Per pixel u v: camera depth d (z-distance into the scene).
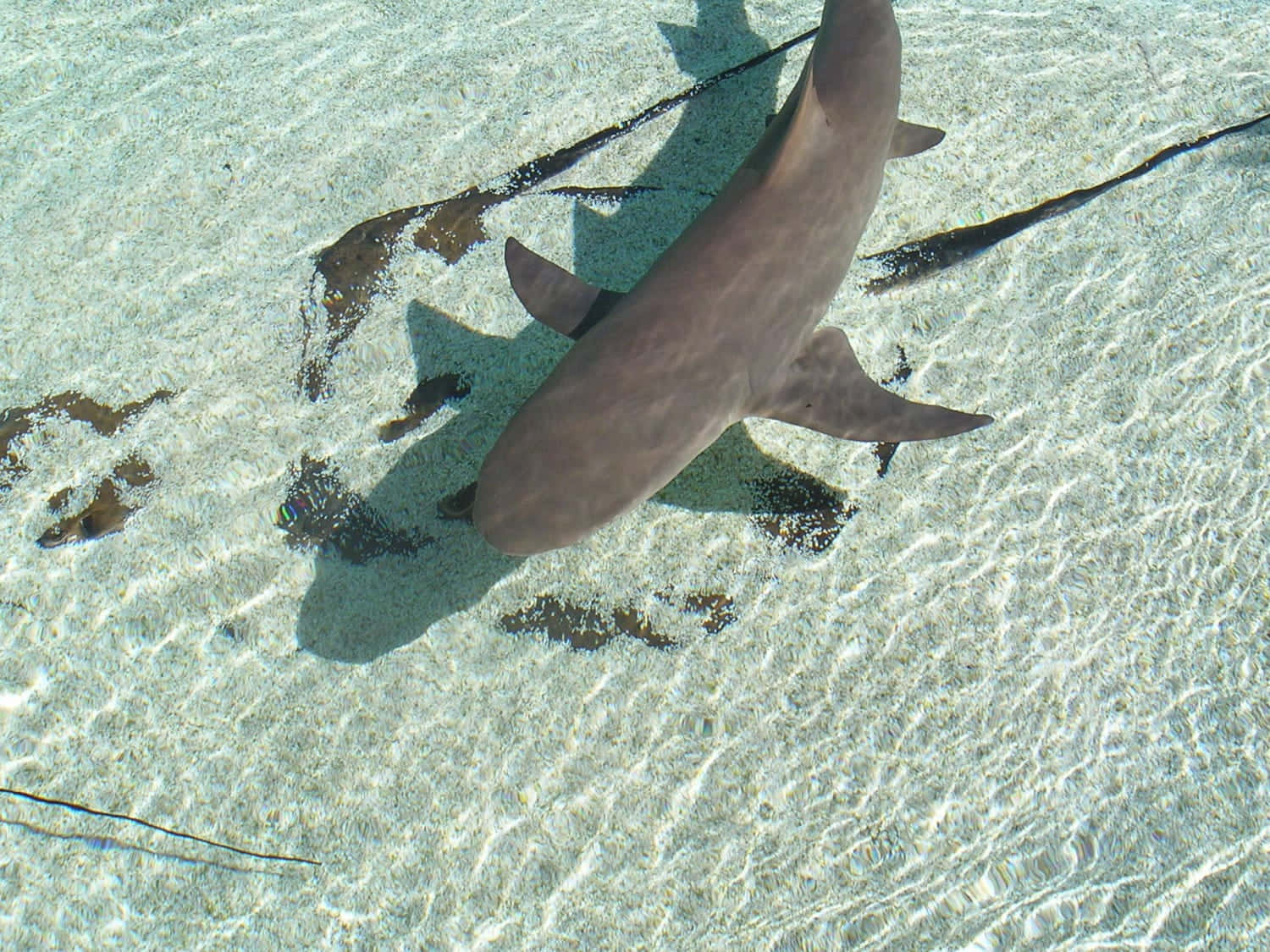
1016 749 2.99
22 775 2.95
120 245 3.44
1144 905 2.89
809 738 2.99
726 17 3.76
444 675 3.03
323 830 2.92
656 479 2.68
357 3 3.83
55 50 3.72
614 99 3.63
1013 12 3.83
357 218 3.48
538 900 2.87
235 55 3.72
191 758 2.97
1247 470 3.24
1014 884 2.91
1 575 3.10
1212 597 3.12
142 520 3.15
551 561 3.11
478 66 3.68
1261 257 3.47
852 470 3.21
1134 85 3.69
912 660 3.05
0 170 3.54
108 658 3.04
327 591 3.10
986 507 3.19
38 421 3.24
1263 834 2.94
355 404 3.27
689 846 2.91
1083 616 3.10
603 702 3.01
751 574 3.11
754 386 2.83
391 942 2.85
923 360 3.35
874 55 2.97
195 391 3.28
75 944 2.84
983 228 3.48
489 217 3.46
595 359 2.73
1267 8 3.85
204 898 2.87
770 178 2.86
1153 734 3.02
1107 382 3.32
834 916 2.87
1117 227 3.50
